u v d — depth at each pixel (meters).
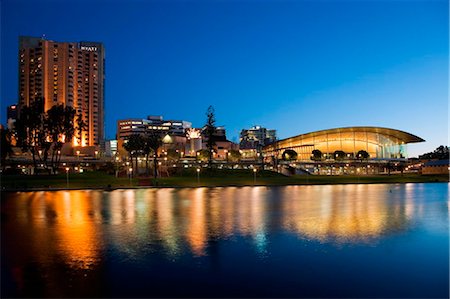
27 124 119.50
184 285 18.22
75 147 191.88
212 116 148.88
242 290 17.61
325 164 177.00
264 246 26.11
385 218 39.44
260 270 20.59
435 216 41.00
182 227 33.81
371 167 185.38
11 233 31.08
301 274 19.91
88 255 23.61
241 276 19.53
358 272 20.30
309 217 40.12
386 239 28.42
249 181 111.00
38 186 88.44
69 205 52.53
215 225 34.88
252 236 29.53
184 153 191.50
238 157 165.75
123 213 43.62
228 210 46.38
